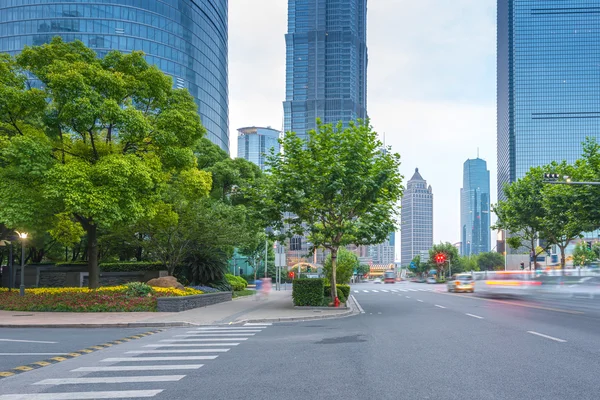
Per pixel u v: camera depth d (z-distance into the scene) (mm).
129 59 25250
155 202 25078
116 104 22453
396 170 27234
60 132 23594
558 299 32031
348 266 40500
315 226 27750
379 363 9492
